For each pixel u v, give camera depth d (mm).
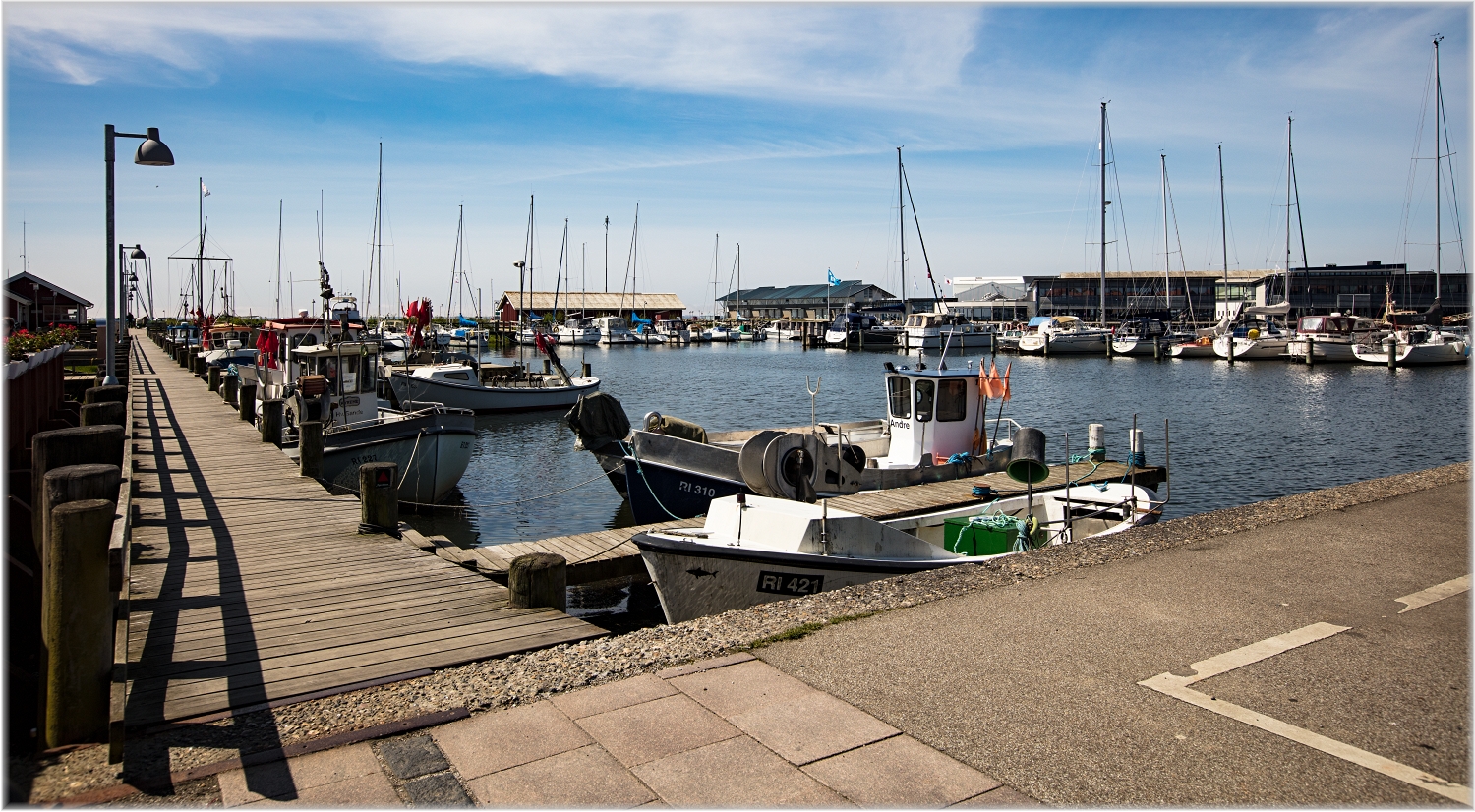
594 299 116750
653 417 15055
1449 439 26375
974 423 15008
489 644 5941
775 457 12703
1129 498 11461
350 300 18375
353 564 8070
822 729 4223
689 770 3885
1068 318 78438
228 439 16266
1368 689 4547
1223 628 5438
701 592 8086
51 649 4367
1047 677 4754
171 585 7371
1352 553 7023
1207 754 3924
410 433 16844
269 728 4523
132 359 41812
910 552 8711
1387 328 63969
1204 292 102125
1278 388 42781
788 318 130625
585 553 10812
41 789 3936
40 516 6473
